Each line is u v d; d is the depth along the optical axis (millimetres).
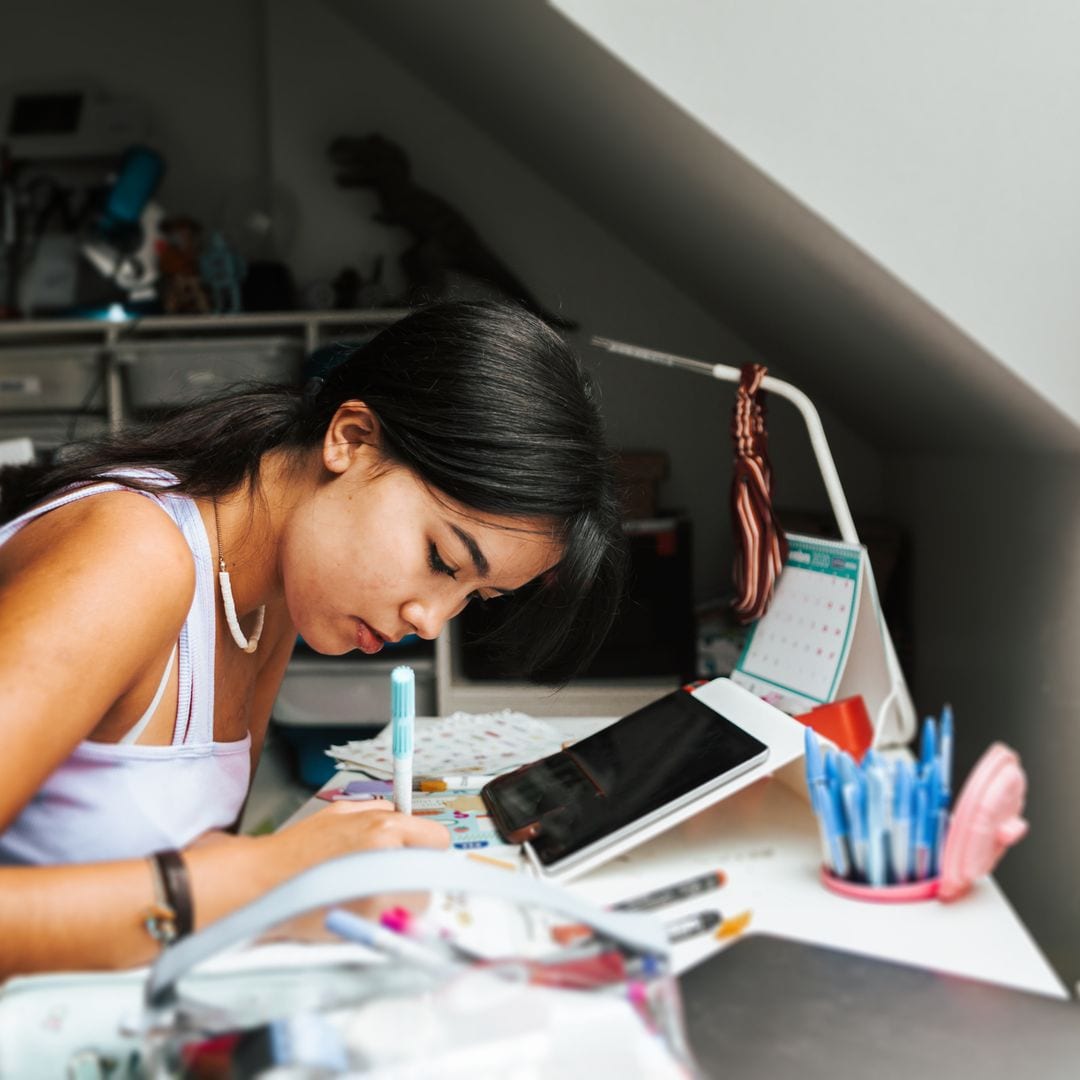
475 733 1311
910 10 1275
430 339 843
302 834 763
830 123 1296
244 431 911
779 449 2836
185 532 861
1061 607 1524
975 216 1287
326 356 2363
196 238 2855
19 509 939
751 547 1312
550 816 951
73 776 826
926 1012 647
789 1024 638
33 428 2689
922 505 2387
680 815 877
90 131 2982
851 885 822
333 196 2934
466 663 2426
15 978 630
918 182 1292
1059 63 1250
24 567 762
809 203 1301
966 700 2037
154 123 3039
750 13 1296
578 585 902
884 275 1318
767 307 2148
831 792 830
